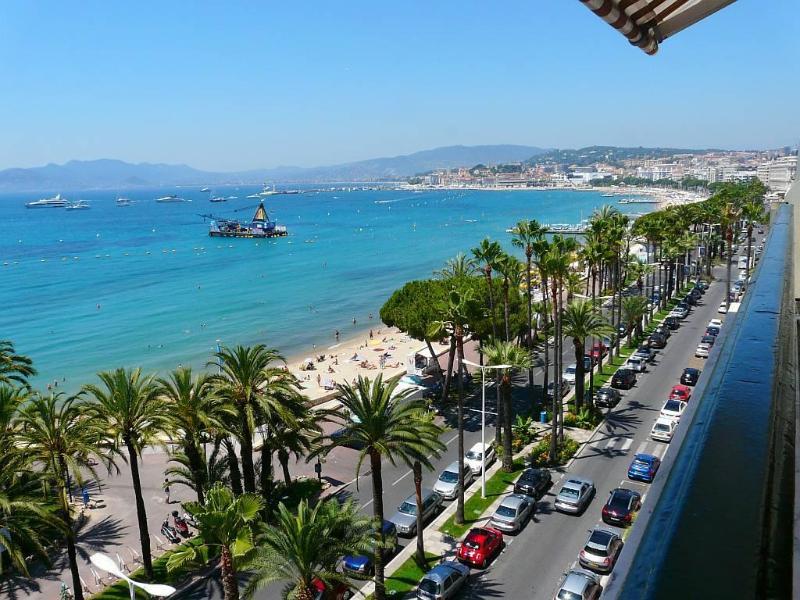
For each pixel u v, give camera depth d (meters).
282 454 39.50
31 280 138.00
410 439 28.03
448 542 33.19
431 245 197.25
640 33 7.02
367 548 23.97
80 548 34.88
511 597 27.81
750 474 2.50
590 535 31.33
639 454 40.25
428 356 70.38
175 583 30.95
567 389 56.34
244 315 104.12
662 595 1.81
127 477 44.66
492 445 44.56
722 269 118.19
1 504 26.27
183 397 34.31
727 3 6.73
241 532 23.47
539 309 72.19
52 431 29.55
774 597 1.96
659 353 67.31
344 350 82.31
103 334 91.62
